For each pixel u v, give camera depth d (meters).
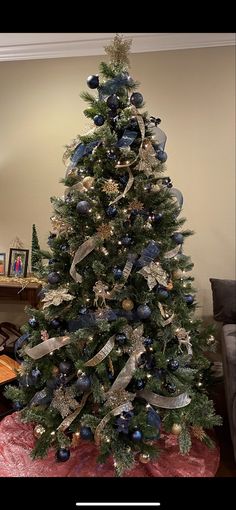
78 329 1.38
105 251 1.35
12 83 2.66
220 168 2.46
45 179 2.69
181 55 2.42
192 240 2.53
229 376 1.59
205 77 2.41
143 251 1.33
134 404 1.38
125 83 1.38
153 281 1.32
